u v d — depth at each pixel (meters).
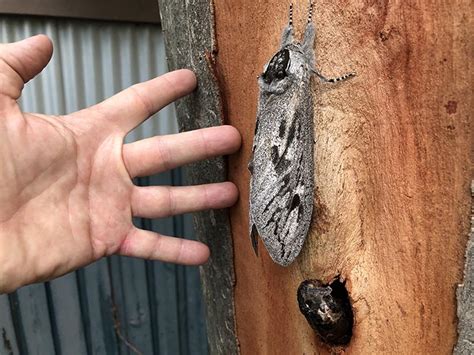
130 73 0.53
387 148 0.20
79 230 0.29
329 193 0.23
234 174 0.30
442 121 0.18
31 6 0.46
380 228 0.21
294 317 0.26
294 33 0.23
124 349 0.57
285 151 0.23
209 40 0.29
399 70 0.19
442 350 0.20
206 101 0.30
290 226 0.23
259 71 0.26
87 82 0.52
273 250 0.24
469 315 0.19
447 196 0.19
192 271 0.57
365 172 0.22
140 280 0.56
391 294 0.21
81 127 0.29
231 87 0.28
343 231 0.23
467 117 0.18
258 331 0.30
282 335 0.28
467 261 0.18
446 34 0.18
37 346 0.53
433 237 0.19
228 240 0.31
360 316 0.22
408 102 0.19
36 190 0.27
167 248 0.32
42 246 0.28
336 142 0.22
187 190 0.30
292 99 0.23
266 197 0.24
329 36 0.22
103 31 0.51
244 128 0.28
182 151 0.30
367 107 0.21
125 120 0.30
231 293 0.32
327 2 0.22
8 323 0.51
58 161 0.28
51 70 0.50
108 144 0.30
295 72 0.23
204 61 0.29
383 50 0.20
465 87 0.18
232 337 0.33
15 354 0.52
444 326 0.20
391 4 0.19
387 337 0.22
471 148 0.18
